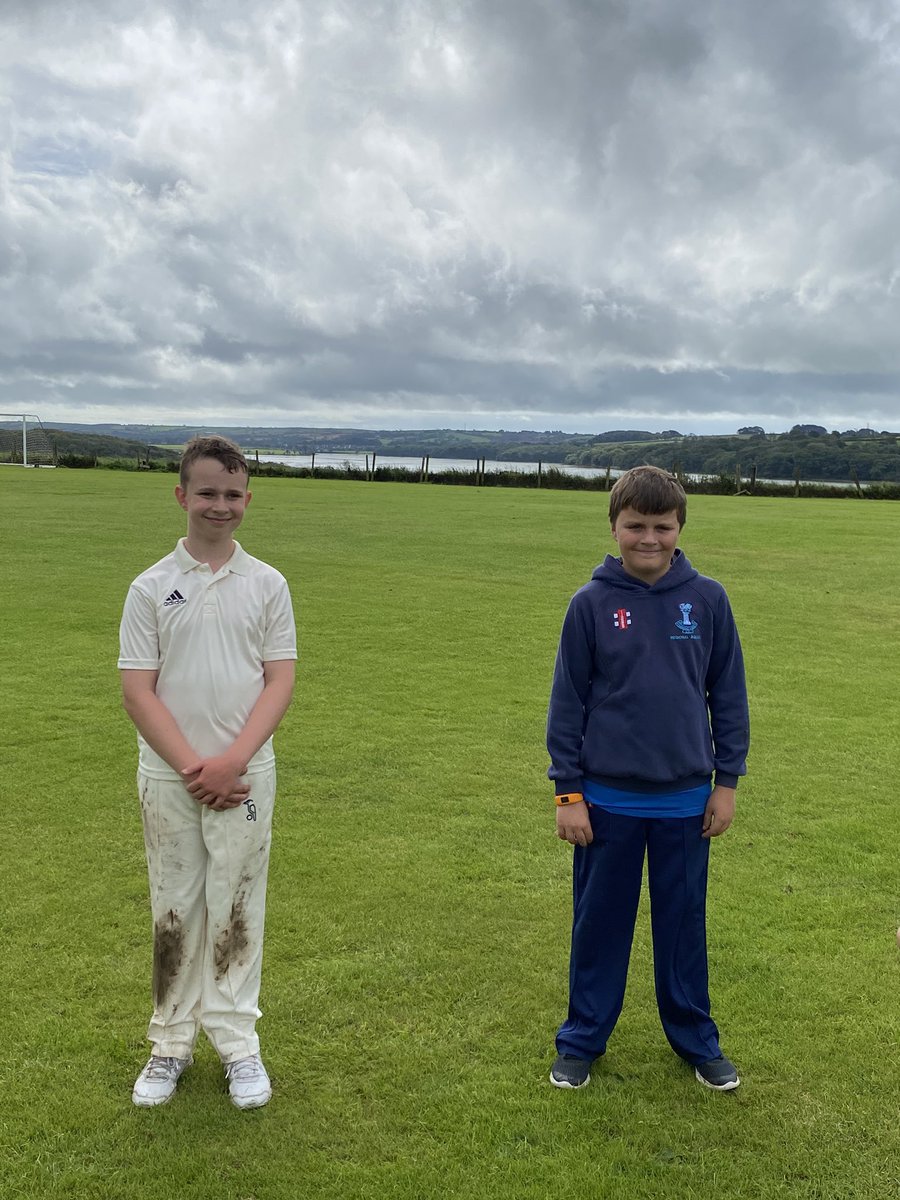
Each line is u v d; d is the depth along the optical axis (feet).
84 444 178.19
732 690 10.34
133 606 9.70
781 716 24.53
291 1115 9.62
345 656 29.86
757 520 81.97
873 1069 10.48
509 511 85.76
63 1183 8.68
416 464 167.73
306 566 47.80
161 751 9.45
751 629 35.70
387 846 16.14
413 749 21.29
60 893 14.16
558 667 10.35
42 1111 9.61
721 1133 9.48
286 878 14.87
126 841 16.03
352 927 13.39
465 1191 8.69
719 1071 10.14
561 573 47.34
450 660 29.66
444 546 57.26
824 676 28.84
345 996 11.71
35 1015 11.19
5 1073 10.16
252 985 10.04
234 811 9.72
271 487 118.32
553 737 10.29
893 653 32.12
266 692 9.93
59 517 68.08
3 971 12.07
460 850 16.03
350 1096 9.94
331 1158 9.07
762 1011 11.57
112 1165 8.93
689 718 9.96
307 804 17.98
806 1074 10.39
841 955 12.91
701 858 10.27
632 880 10.21
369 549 55.01
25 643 30.14
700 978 10.34
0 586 39.58
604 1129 9.53
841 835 17.04
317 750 21.09
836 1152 9.23
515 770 20.07
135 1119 9.52
